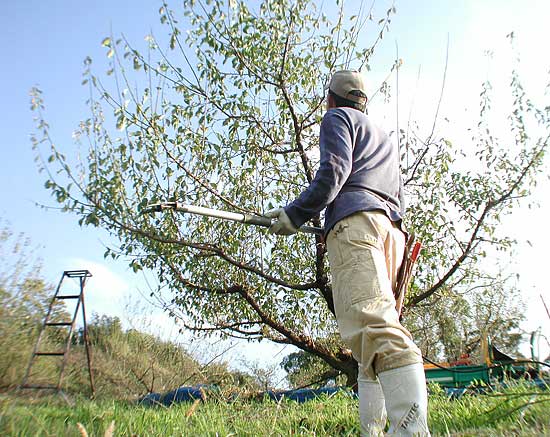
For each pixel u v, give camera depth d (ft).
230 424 10.84
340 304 7.21
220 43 23.58
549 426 6.71
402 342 6.64
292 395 21.59
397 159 8.55
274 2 24.17
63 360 20.52
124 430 8.40
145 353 24.36
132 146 22.93
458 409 9.90
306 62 25.02
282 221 7.46
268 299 29.94
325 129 7.84
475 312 40.16
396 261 7.78
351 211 7.31
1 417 7.11
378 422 8.20
